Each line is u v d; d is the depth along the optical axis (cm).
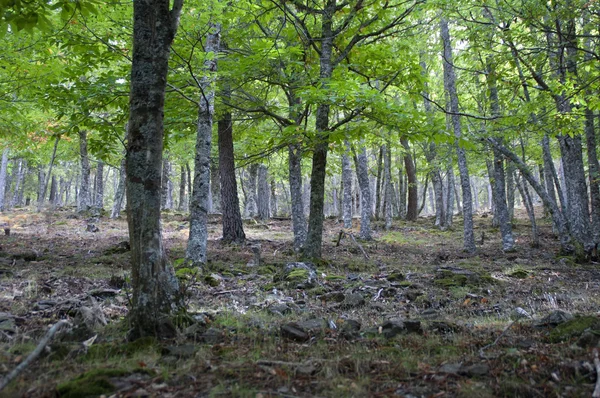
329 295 654
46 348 343
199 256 853
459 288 738
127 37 825
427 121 855
